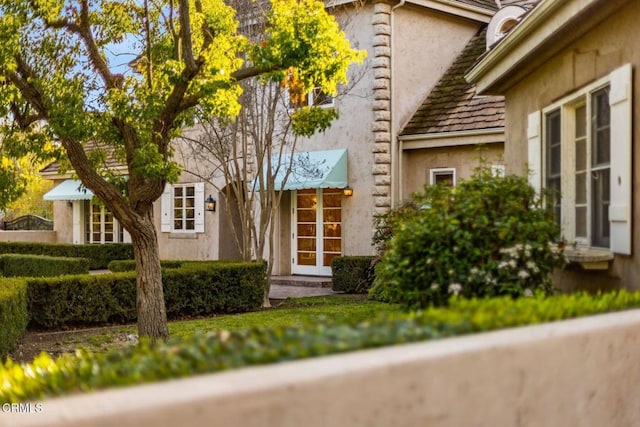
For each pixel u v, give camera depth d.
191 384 2.57
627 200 6.41
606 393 3.96
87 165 9.83
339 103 18.62
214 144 15.94
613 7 6.69
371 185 17.97
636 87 6.38
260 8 14.59
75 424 2.16
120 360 3.52
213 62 9.74
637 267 6.27
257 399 2.54
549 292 6.51
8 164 11.41
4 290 10.38
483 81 10.76
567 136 8.29
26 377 3.83
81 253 24.81
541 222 6.73
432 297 6.39
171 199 23.30
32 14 9.36
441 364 3.13
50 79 9.66
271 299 16.33
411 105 18.47
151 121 10.18
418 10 18.67
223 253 21.75
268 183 15.69
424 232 6.59
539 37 8.04
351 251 18.42
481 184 7.18
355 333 3.43
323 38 9.91
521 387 3.48
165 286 13.65
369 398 2.88
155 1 11.11
